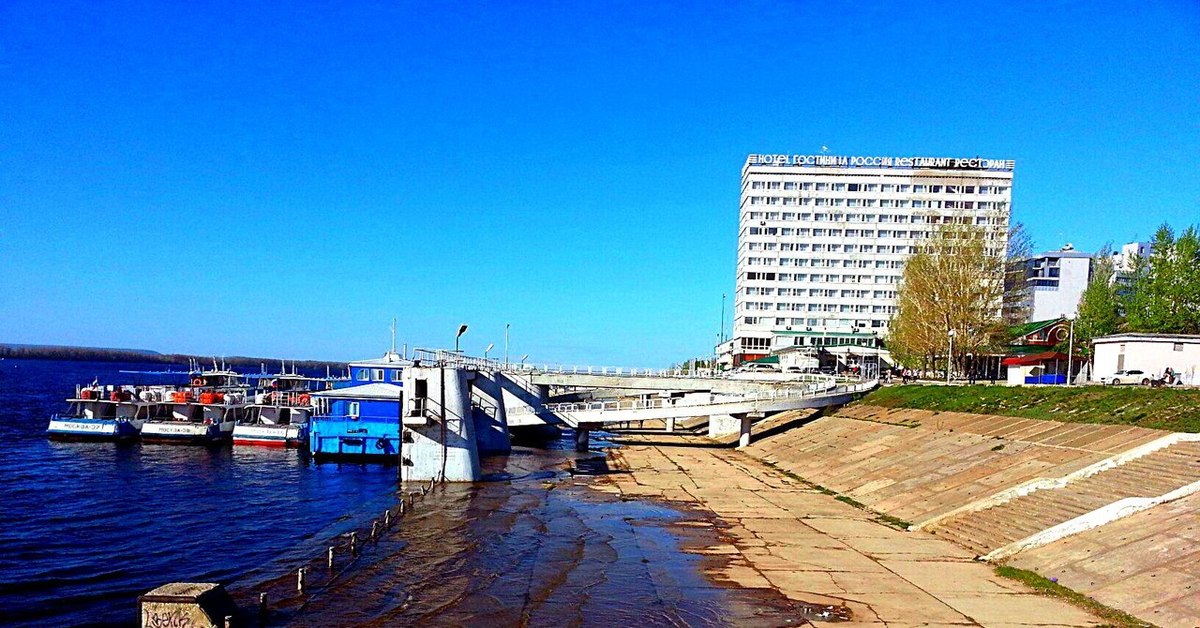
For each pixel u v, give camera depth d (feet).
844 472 165.37
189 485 164.35
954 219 436.35
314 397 205.77
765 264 484.74
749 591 84.84
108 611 85.92
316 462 198.80
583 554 102.83
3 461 191.11
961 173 474.49
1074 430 138.41
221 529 124.67
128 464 191.31
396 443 200.44
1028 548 92.63
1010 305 307.17
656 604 81.20
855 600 80.43
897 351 303.48
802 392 246.68
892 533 113.39
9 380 574.15
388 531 118.42
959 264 277.64
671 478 173.88
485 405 228.84
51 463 189.88
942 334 274.57
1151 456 104.99
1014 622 71.97
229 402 244.63
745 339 479.41
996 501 111.65
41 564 103.55
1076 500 100.73
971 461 139.95
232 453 214.28
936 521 114.32
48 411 330.54
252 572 99.71
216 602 68.69
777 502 141.59
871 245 479.82
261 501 147.74
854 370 387.14
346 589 88.33
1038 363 262.26
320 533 122.01
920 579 87.61
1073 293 438.81
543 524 122.62
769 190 483.92
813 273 482.69
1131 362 201.16
